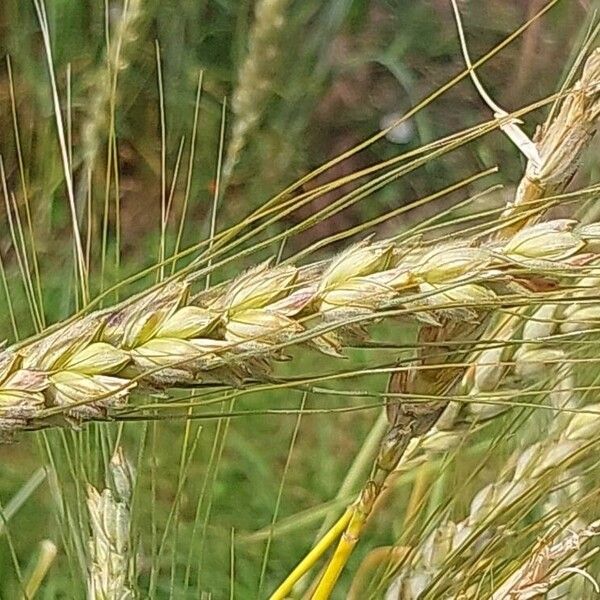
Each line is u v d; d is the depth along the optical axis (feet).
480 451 1.28
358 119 3.36
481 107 3.32
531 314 1.01
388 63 3.30
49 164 1.92
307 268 0.77
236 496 2.26
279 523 1.84
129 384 0.72
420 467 1.24
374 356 2.35
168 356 0.73
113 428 1.20
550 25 3.13
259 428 2.39
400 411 1.00
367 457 1.43
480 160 3.14
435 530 1.12
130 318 0.74
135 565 1.13
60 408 0.73
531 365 1.01
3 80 2.15
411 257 0.77
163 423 1.95
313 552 1.08
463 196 3.13
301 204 0.85
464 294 0.76
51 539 1.85
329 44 2.83
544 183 0.95
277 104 2.72
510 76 3.31
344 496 1.43
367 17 3.45
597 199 1.13
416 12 3.41
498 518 1.10
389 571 1.16
